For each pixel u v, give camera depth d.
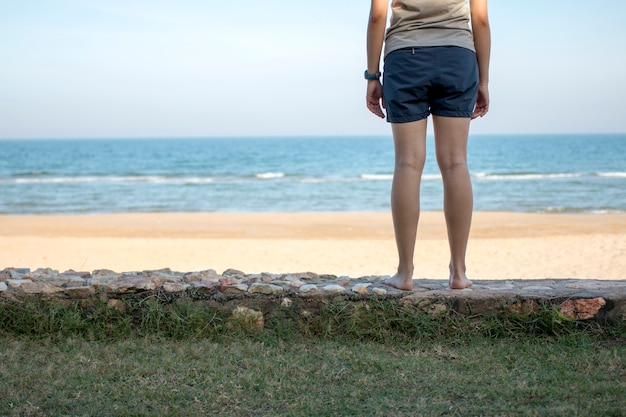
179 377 3.19
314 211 24.77
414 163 3.82
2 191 33.81
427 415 2.70
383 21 3.80
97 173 51.12
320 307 3.91
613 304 3.75
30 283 4.06
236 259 12.27
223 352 3.58
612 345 3.59
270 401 2.89
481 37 3.86
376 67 3.94
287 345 3.70
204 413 2.76
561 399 2.85
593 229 17.44
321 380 3.15
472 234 16.59
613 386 2.95
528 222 19.22
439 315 3.82
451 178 3.84
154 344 3.73
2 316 3.91
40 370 3.28
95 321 3.94
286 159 79.50
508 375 3.16
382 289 3.91
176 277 4.28
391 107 3.81
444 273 10.40
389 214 22.30
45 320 3.88
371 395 2.96
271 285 3.96
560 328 3.75
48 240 15.38
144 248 13.92
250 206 26.72
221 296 3.96
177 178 44.78
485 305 3.80
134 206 26.72
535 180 40.47
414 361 3.37
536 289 3.94
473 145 132.88
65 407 2.83
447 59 3.69
